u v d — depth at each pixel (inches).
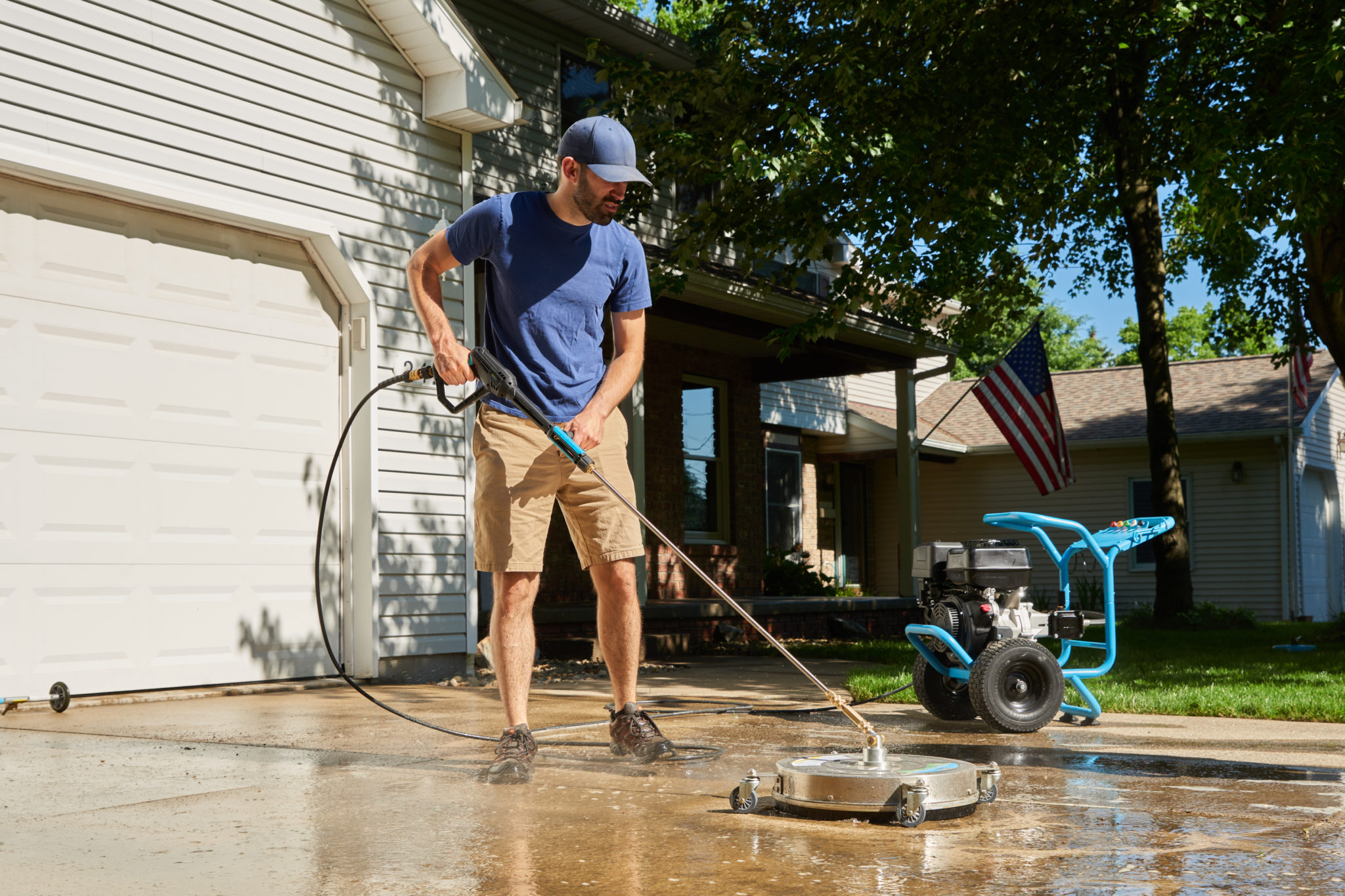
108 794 111.4
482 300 323.6
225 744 148.3
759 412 620.1
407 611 270.2
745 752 136.9
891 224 391.9
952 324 577.3
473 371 127.8
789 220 390.0
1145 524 172.4
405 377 137.9
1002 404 517.3
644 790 110.5
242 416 244.4
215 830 93.4
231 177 240.7
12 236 207.9
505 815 98.7
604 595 132.6
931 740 150.7
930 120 378.3
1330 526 839.7
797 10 401.4
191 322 235.8
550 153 439.5
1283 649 364.8
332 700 216.4
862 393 818.2
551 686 249.3
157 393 229.3
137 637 223.8
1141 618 548.1
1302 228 353.7
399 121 278.4
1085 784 113.3
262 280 250.1
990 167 385.4
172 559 230.2
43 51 210.7
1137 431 768.9
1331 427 837.8
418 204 281.7
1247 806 101.3
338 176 263.0
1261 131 343.0
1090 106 433.7
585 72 460.8
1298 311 553.6
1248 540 744.3
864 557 789.2
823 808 96.0
